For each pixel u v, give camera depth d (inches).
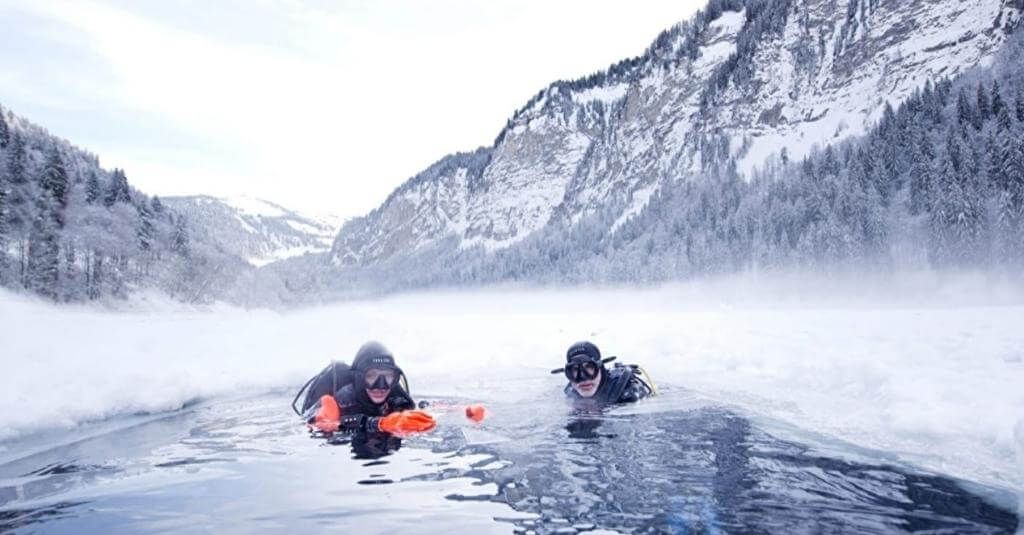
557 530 95.8
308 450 156.9
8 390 213.2
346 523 99.2
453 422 196.7
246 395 268.5
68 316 2075.5
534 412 216.1
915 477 124.5
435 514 103.7
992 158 2287.2
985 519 99.1
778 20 6525.6
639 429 178.1
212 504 110.0
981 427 157.4
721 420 192.2
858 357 311.7
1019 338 378.0
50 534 96.1
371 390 215.8
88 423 200.4
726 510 104.6
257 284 4133.9
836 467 131.8
